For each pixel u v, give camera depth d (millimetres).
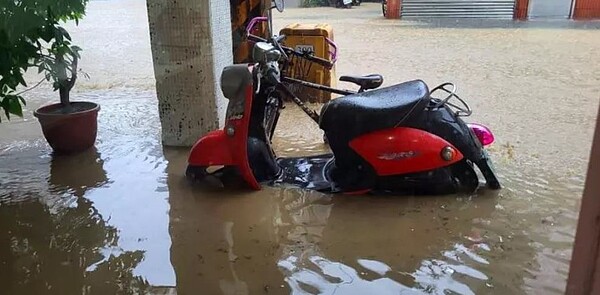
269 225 2350
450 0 9703
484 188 2627
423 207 2473
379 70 5340
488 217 2344
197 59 3268
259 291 1859
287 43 4156
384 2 10281
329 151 3238
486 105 4039
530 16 9180
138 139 3600
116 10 10039
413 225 2307
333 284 1891
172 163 3143
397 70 5336
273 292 1854
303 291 1854
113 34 7871
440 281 1891
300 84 3109
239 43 4062
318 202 2562
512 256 2027
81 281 1956
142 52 6684
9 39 2900
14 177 2967
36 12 2936
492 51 6293
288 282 1911
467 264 1991
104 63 6074
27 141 3580
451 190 2586
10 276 2002
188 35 3227
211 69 3285
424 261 2023
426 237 2201
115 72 5625
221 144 2703
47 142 3459
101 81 5242
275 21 9438
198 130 3385
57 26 3213
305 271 1979
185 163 3137
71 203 2621
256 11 4078
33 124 3939
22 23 2887
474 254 2059
